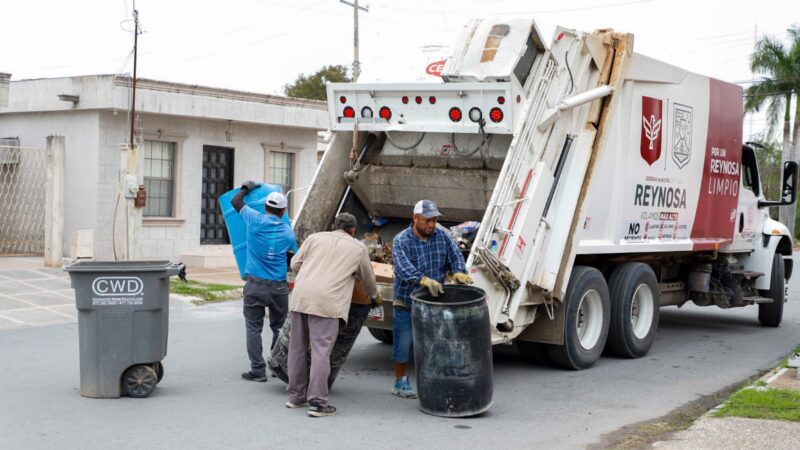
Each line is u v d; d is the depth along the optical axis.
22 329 10.54
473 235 8.09
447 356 6.76
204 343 9.84
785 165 12.68
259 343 7.91
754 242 12.55
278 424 6.52
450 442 6.18
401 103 8.57
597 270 9.23
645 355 10.15
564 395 7.89
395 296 7.40
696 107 10.70
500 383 8.38
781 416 6.71
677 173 10.41
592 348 9.19
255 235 7.73
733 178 11.75
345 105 8.89
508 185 7.92
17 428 6.24
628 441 6.33
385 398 7.49
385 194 9.34
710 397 8.02
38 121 17.98
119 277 7.03
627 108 9.38
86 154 17.08
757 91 40.19
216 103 18.36
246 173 19.73
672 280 11.99
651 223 10.01
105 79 16.53
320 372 6.75
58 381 7.74
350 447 5.98
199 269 17.62
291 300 6.91
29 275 14.37
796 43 38.72
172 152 18.33
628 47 9.00
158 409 6.86
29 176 17.95
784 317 14.24
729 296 11.97
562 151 8.55
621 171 9.39
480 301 6.81
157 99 17.22
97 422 6.44
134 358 7.10
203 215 19.14
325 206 9.20
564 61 8.48
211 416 6.69
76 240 15.17
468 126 8.23
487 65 8.04
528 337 8.88
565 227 8.52
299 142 20.91
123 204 15.56
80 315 7.13
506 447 6.11
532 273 8.26
